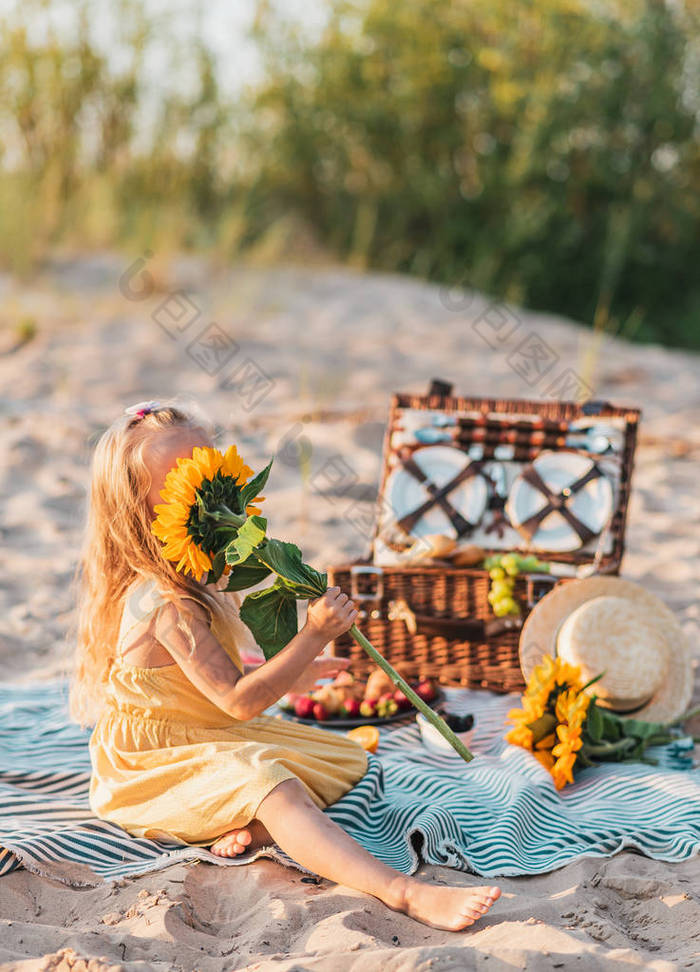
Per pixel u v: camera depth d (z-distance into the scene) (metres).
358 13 12.82
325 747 2.62
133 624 2.48
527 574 3.45
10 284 9.44
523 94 12.38
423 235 13.19
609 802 2.78
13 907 2.27
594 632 3.13
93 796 2.60
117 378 7.30
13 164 10.62
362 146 13.30
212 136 11.59
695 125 12.74
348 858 2.21
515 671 3.51
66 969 1.91
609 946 2.02
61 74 10.62
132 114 11.08
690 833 2.51
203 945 2.09
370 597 3.47
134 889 2.29
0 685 3.61
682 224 12.91
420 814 2.55
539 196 12.79
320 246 12.40
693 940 2.04
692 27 12.52
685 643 3.23
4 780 2.84
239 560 2.22
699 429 6.60
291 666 2.33
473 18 12.89
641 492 5.54
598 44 12.34
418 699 2.43
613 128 12.63
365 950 1.97
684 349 12.95
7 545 4.81
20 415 6.35
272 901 2.20
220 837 2.42
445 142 12.98
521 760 2.92
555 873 2.38
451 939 2.07
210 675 2.38
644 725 3.08
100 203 10.56
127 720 2.52
